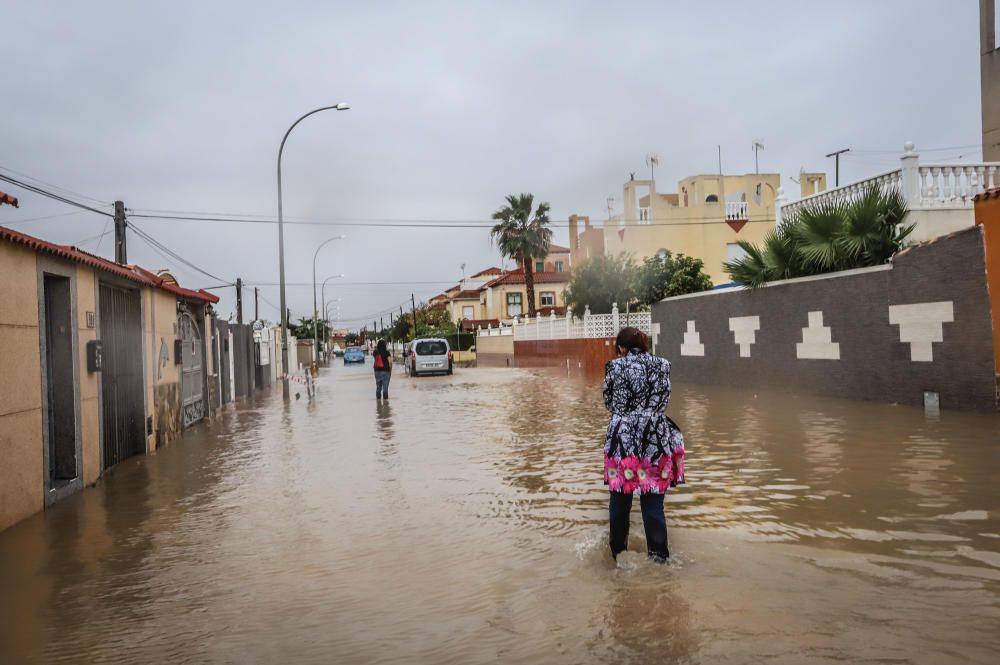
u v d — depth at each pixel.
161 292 12.60
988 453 8.03
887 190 15.01
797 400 14.63
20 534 6.26
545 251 49.06
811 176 37.72
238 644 3.77
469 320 74.19
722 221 36.34
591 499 6.88
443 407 17.20
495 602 4.20
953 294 11.61
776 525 5.56
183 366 14.41
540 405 16.70
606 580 4.46
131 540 5.97
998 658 3.25
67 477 8.16
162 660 3.61
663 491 4.77
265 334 31.00
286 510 6.89
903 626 3.61
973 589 4.08
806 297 15.39
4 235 6.42
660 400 4.91
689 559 4.80
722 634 3.59
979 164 14.18
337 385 29.75
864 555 4.74
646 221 37.06
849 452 8.46
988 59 17.50
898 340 12.84
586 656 3.43
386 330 148.75
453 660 3.48
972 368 11.32
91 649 3.77
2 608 4.41
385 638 3.77
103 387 9.65
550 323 38.03
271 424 15.07
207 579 4.88
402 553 5.30
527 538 5.55
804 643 3.45
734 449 9.07
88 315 8.84
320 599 4.40
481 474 8.32
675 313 21.42
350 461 9.69
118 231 22.14
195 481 8.68
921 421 10.65
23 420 6.87
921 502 6.05
